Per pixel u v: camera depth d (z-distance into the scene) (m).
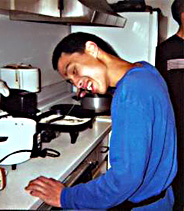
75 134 1.76
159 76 1.19
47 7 1.65
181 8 2.22
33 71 2.14
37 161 1.49
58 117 2.00
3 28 2.06
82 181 1.55
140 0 2.91
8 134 1.41
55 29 2.84
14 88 2.07
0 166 1.42
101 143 2.01
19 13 2.08
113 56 1.21
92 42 1.17
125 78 1.10
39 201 1.16
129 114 1.03
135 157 1.03
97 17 1.80
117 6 2.92
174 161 1.28
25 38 2.34
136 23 2.90
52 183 1.22
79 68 1.16
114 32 2.97
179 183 2.24
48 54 2.74
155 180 1.21
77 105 2.31
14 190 1.21
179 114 2.23
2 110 1.86
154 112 1.08
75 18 1.74
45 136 1.75
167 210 1.33
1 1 1.35
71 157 1.54
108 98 2.27
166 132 1.17
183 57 2.25
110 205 1.11
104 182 1.09
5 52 2.11
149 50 2.95
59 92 2.97
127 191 1.07
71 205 1.14
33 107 1.92
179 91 2.25
